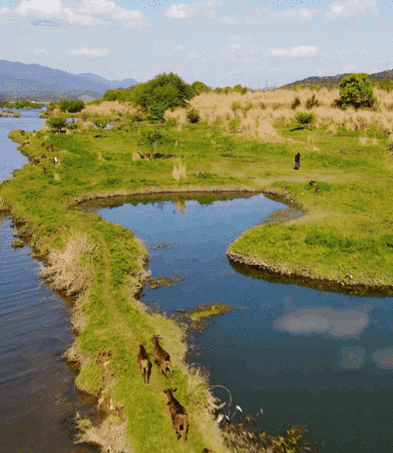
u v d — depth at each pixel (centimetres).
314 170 2986
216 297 1308
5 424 774
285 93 6456
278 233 1702
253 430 756
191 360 971
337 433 752
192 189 2655
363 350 1027
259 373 930
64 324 1148
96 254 1466
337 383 901
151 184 2706
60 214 2034
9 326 1132
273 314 1205
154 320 1113
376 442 732
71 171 2995
